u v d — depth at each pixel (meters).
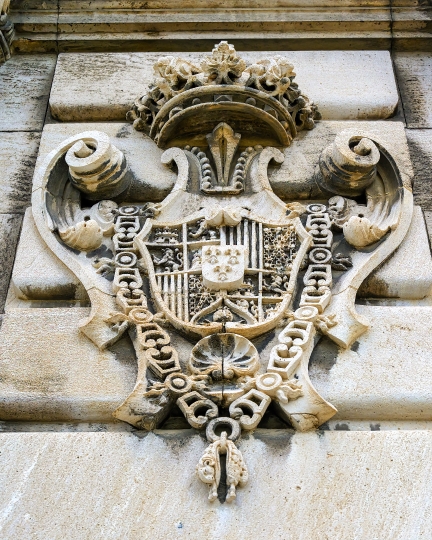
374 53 4.37
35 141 3.99
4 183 3.83
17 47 4.38
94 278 3.40
